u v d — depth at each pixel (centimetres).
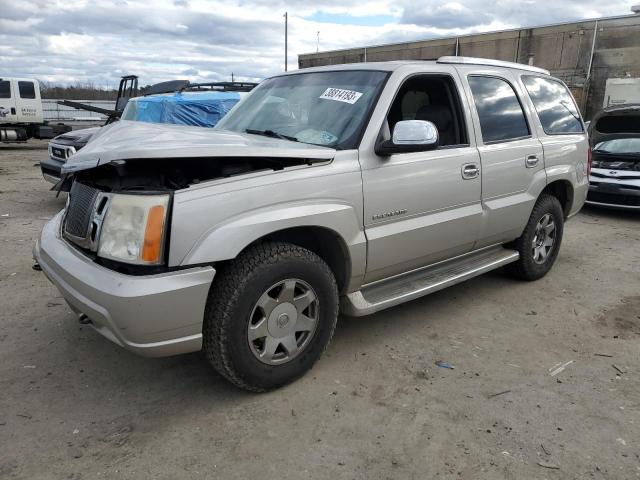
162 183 276
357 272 333
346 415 288
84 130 930
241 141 298
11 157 1769
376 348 366
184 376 327
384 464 251
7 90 1966
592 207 923
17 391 308
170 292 253
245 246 272
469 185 393
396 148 319
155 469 246
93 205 282
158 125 364
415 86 375
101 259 272
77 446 261
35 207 850
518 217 451
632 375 335
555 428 279
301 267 297
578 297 472
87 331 384
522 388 318
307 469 247
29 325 393
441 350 365
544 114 487
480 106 415
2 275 501
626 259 599
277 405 297
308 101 376
